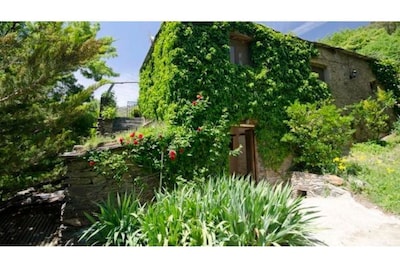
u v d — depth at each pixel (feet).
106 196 18.16
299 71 30.89
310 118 26.27
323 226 15.14
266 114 27.43
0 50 15.74
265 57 28.60
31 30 21.15
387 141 34.09
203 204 11.51
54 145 20.01
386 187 20.10
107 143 19.56
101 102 46.83
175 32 23.82
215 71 24.64
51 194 27.02
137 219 12.62
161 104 25.23
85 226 17.16
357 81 37.47
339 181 21.75
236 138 33.24
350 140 32.71
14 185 20.75
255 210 11.08
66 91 37.73
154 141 19.69
